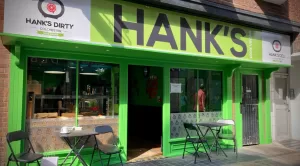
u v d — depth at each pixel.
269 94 7.55
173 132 5.98
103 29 4.31
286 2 7.31
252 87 7.37
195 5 5.32
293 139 8.20
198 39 5.44
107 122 5.12
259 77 7.48
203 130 6.46
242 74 7.18
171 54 5.09
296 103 8.23
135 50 4.65
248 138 7.20
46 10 3.85
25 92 4.32
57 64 4.65
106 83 5.14
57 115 4.63
